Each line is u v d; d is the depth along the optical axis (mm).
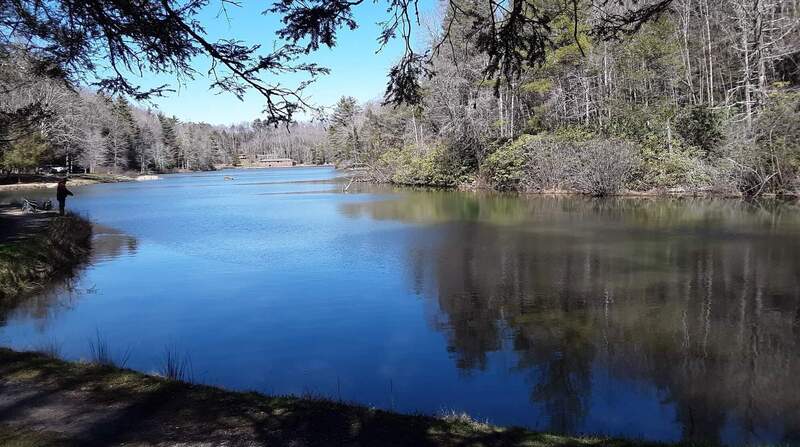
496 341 7777
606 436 4730
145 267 13516
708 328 8117
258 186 48031
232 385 6379
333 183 49969
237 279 12000
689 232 16531
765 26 25531
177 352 7527
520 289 10555
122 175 67688
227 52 3793
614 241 15375
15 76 7801
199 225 21250
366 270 12602
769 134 25062
